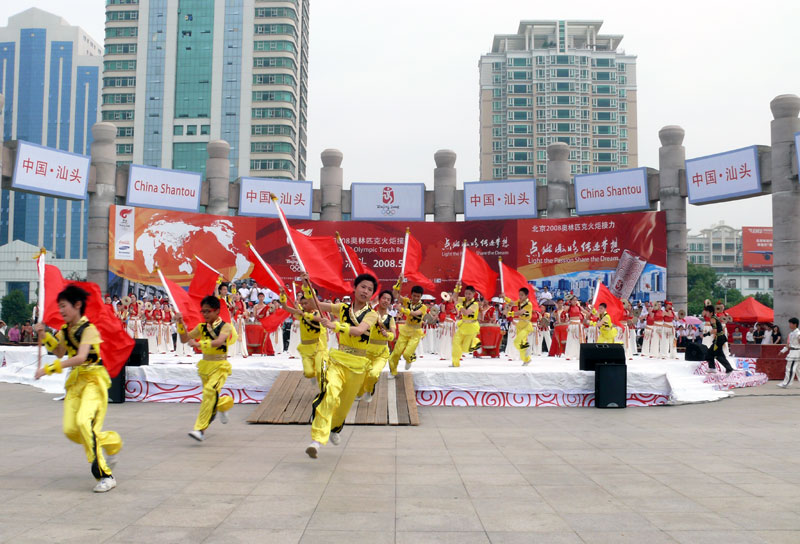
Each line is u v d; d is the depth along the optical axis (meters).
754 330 26.83
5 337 25.94
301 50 89.62
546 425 10.67
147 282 27.97
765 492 6.09
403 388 12.63
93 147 27.61
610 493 6.02
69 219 147.12
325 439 7.09
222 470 6.94
